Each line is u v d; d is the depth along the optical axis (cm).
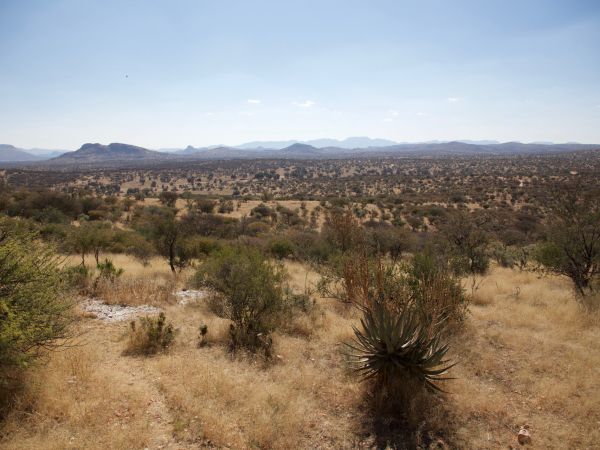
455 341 726
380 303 579
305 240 2472
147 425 445
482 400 521
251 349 696
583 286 1062
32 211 3659
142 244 2048
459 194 7919
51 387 491
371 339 546
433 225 4791
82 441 402
